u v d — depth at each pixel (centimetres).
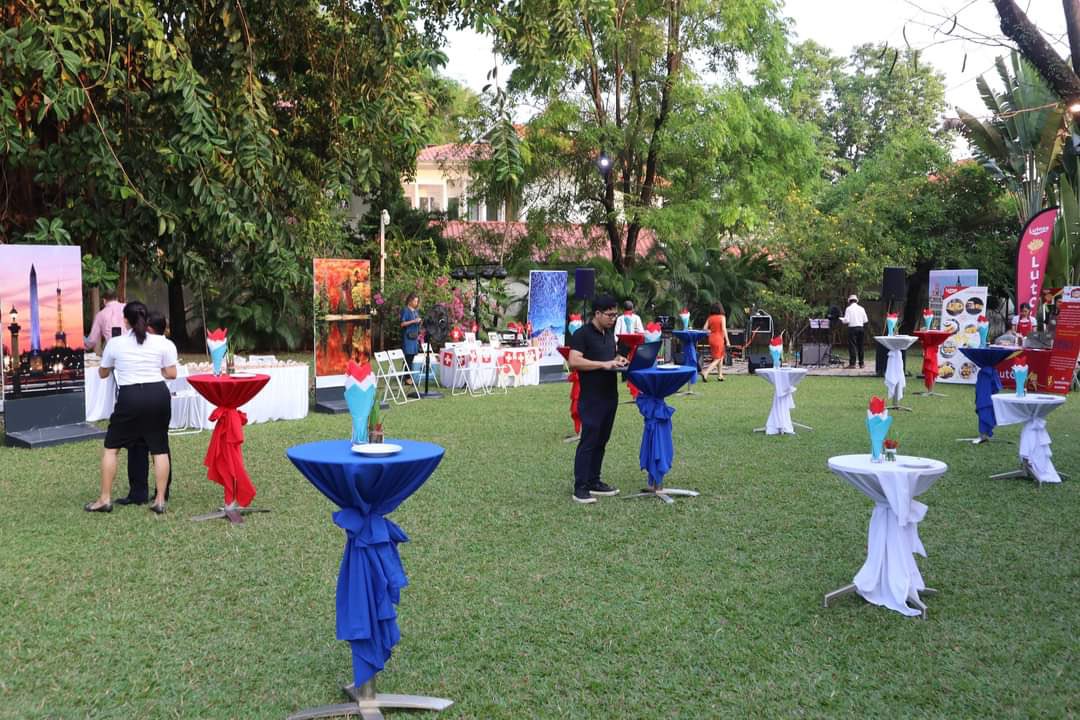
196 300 2320
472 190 2525
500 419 1198
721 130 2144
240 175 1148
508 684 377
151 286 2366
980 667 395
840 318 2205
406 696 357
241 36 1195
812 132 2402
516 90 2161
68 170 1123
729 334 2342
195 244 1341
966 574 530
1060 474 834
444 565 543
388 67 1162
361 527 347
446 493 744
